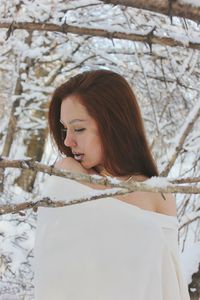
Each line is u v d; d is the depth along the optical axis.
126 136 1.22
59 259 1.07
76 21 3.79
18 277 3.07
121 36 1.34
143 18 3.44
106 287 1.08
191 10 0.84
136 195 1.21
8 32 1.32
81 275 1.06
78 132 1.19
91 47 4.20
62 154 1.32
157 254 1.14
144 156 1.26
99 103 1.18
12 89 4.45
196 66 3.57
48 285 1.07
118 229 1.10
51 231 1.08
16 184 4.46
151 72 3.98
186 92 3.92
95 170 1.24
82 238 1.07
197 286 1.96
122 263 1.09
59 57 4.39
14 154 4.93
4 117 4.63
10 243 3.26
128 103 1.23
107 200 1.11
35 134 4.95
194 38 1.37
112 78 1.22
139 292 1.10
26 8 3.07
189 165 3.28
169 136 3.96
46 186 1.13
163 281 1.18
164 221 1.22
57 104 1.26
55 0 3.03
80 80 1.20
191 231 2.67
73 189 1.09
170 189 0.74
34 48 4.27
